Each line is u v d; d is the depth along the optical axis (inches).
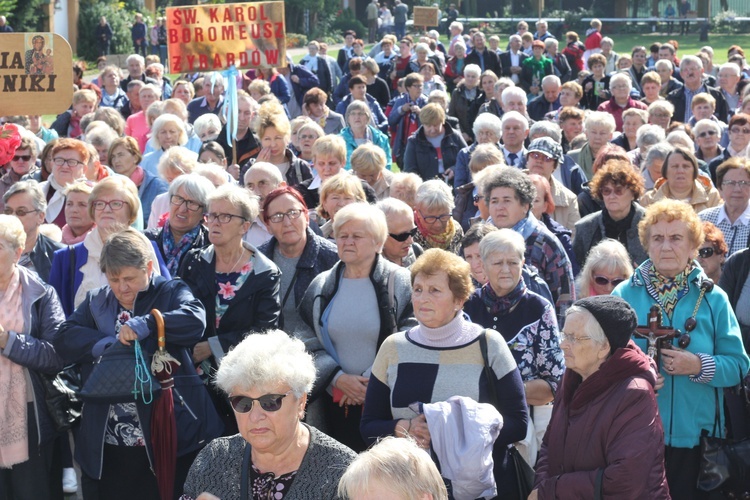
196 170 417.4
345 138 638.5
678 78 1118.4
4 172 497.7
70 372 312.0
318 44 1249.4
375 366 261.7
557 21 2645.2
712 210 410.0
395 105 824.9
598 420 233.5
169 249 337.7
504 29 2628.0
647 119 633.0
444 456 241.4
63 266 326.0
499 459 258.2
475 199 419.2
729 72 863.1
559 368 282.0
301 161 518.0
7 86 406.9
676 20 2691.9
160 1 2393.0
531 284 311.3
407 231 349.7
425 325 257.4
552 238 347.3
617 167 389.4
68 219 367.6
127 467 277.7
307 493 200.2
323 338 300.2
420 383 254.7
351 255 295.9
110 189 325.7
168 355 271.0
